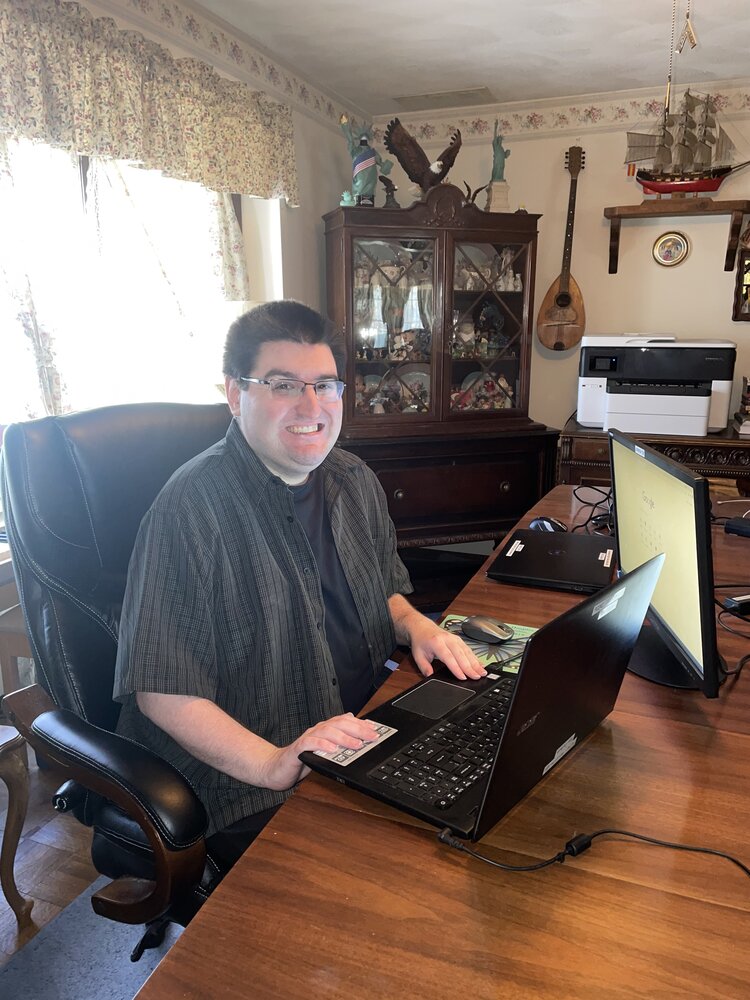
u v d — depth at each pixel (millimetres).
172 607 1009
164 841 841
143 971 1397
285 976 556
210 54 2516
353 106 3551
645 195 3428
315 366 1086
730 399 3268
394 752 835
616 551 1409
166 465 1278
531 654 638
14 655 1933
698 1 2361
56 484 1118
